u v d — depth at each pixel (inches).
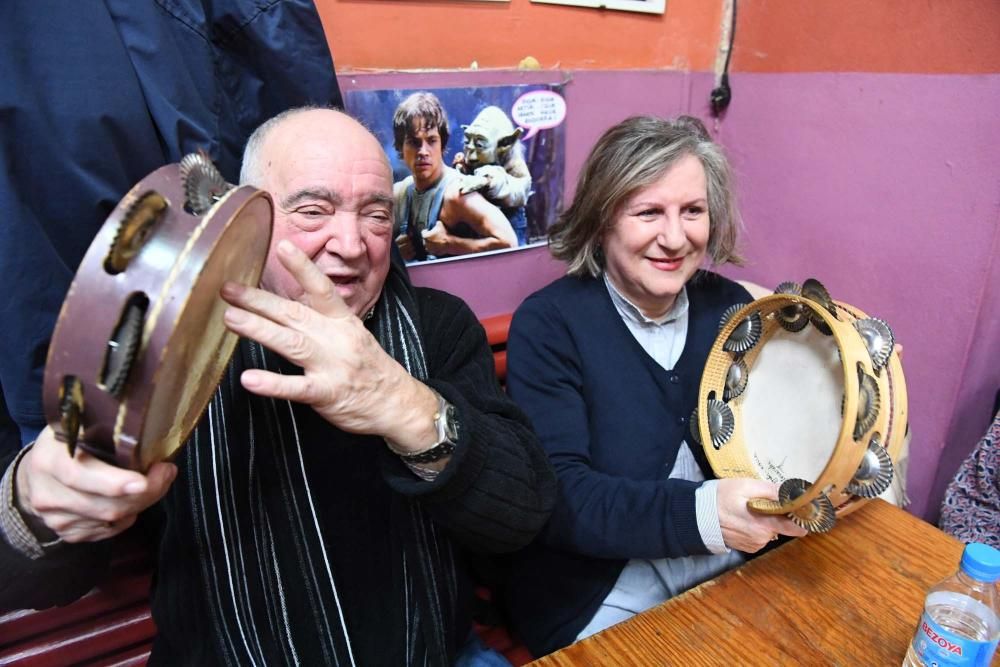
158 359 15.6
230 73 33.3
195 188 17.7
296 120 29.1
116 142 28.4
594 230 42.2
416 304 34.7
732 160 60.4
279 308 19.4
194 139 30.7
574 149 52.7
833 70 50.3
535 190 51.4
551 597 39.3
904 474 42.6
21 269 26.8
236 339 23.7
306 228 28.5
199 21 31.0
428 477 26.0
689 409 41.5
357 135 29.2
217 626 29.8
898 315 49.7
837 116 50.8
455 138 46.4
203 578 29.4
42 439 19.1
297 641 30.5
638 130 39.8
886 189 48.5
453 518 27.1
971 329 45.2
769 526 29.5
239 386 29.3
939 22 42.9
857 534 31.7
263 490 29.7
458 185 47.6
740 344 35.4
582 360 40.6
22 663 35.0
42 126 26.6
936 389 48.4
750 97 57.4
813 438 32.3
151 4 28.6
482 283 51.6
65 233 28.5
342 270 29.4
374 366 21.8
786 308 33.5
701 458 40.9
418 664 32.0
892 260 49.2
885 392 28.0
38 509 19.6
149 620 37.5
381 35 42.8
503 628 43.3
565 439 38.0
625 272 40.7
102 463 17.8
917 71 44.8
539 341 40.6
